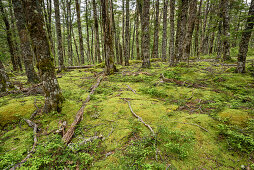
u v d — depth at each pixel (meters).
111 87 7.14
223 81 6.32
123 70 11.11
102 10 8.55
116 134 3.51
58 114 4.38
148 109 4.55
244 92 4.92
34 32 4.03
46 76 4.38
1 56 6.53
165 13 15.38
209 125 3.45
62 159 2.73
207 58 15.94
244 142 2.74
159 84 6.87
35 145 3.18
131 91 6.50
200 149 2.83
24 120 4.16
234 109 3.88
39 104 5.01
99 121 4.12
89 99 5.61
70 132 3.52
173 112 4.25
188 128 3.44
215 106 4.31
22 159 2.80
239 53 6.75
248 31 5.87
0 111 4.34
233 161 2.51
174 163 2.57
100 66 14.25
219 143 2.92
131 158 2.69
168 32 28.25
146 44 10.31
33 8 3.87
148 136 3.25
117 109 4.70
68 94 6.05
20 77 10.12
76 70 13.08
